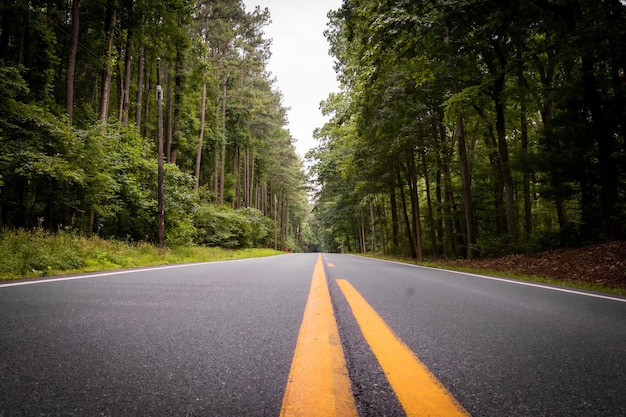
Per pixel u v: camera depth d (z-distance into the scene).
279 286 3.96
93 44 18.91
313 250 128.75
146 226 15.35
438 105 15.09
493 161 19.23
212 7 28.66
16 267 5.84
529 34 12.23
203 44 24.78
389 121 14.63
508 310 2.73
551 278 7.71
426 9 9.25
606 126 11.03
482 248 13.34
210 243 25.91
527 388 1.07
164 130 30.77
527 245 12.04
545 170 12.44
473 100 12.48
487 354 1.46
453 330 1.92
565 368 1.28
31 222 12.70
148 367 1.23
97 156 11.70
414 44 10.14
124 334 1.72
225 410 0.89
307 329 1.83
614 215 9.23
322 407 0.90
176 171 17.25
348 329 1.87
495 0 9.87
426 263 14.05
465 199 14.58
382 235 35.62
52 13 16.75
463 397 0.99
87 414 0.85
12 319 2.05
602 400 0.98
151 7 20.20
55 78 18.61
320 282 4.42
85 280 4.68
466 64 12.96
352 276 5.73
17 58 14.29
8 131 9.95
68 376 1.12
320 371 1.18
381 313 2.41
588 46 7.96
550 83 14.09
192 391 1.02
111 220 14.45
